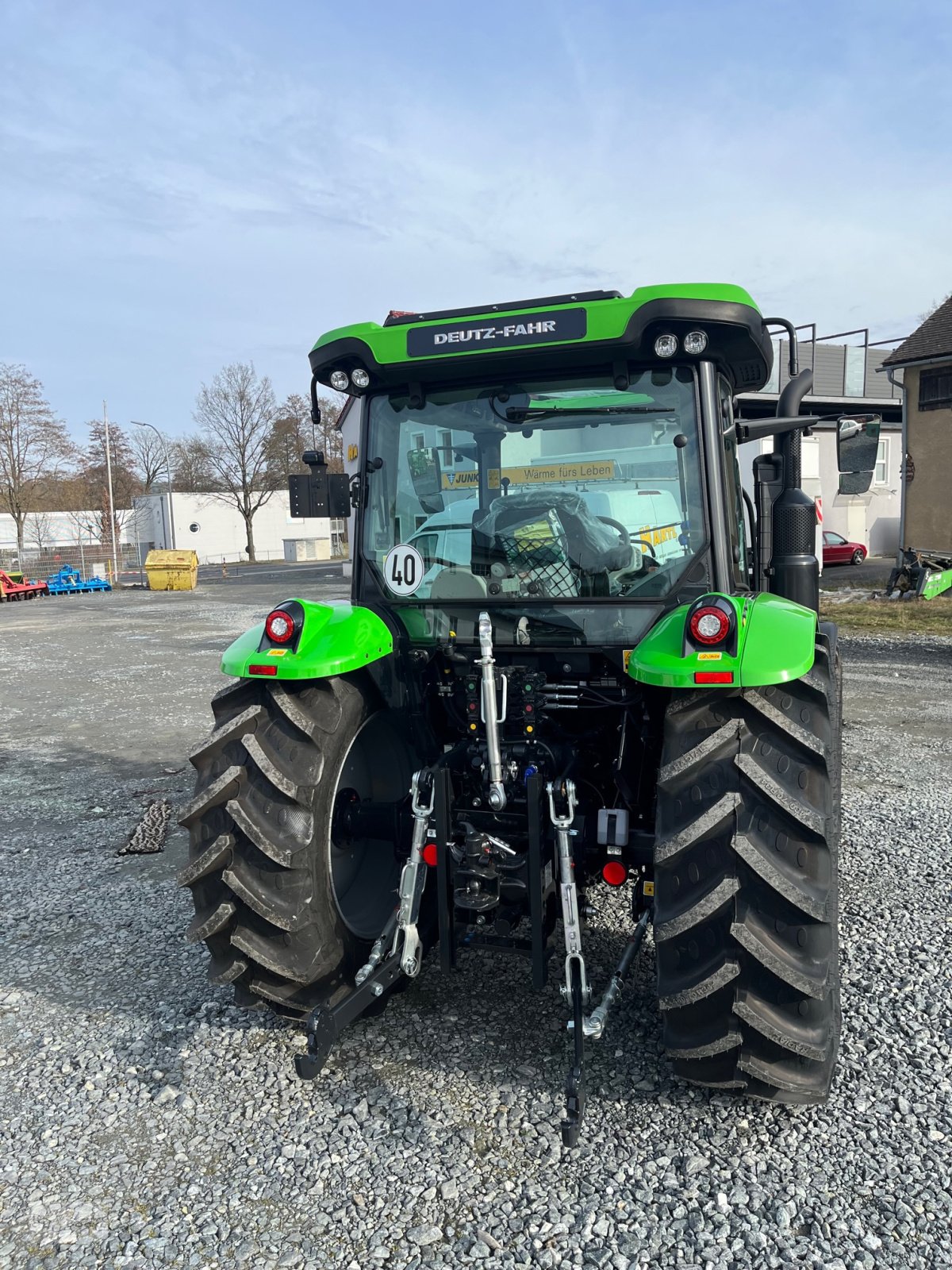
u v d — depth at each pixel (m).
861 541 26.34
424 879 2.84
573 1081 2.37
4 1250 2.19
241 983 2.83
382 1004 3.11
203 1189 2.37
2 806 6.16
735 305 2.60
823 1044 2.36
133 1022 3.24
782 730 2.41
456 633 3.04
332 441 53.28
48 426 47.59
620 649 2.84
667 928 2.37
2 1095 2.83
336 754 2.84
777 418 3.43
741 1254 2.08
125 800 6.19
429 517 3.12
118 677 11.67
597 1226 2.17
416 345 2.86
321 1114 2.65
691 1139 2.46
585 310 2.67
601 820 2.74
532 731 2.92
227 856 2.72
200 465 57.31
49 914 4.27
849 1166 2.34
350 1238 2.18
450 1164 2.41
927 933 3.60
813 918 2.30
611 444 2.89
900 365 18.06
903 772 5.91
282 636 2.78
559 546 2.92
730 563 2.88
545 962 2.71
